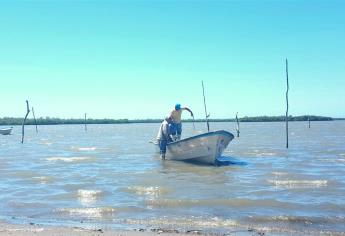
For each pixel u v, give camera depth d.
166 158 26.08
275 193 14.46
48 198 14.00
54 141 58.59
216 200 13.25
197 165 23.48
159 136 25.97
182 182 17.23
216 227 10.27
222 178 18.36
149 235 9.43
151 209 12.25
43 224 10.63
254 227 10.21
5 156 31.56
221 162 24.83
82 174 20.03
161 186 16.12
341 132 82.75
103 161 26.59
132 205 12.71
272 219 10.95
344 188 15.41
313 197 13.73
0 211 12.27
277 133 80.50
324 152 33.00
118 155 31.34
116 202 13.22
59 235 9.45
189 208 12.35
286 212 11.73
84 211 12.04
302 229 10.02
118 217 11.37
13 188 16.08
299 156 29.38
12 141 59.03
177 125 25.59
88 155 31.77
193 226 10.38
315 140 52.12
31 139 66.19
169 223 10.69
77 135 85.56
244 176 18.94
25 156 31.41
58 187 16.20
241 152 32.78
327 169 21.64
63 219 11.21
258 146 40.72
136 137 70.44
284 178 18.12
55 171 21.39
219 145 22.98
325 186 15.88
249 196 13.94
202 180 17.77
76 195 14.41
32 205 12.96
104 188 15.77
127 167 22.94
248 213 11.65
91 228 10.16
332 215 11.33
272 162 25.20
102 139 63.78
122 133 95.94
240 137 62.78
